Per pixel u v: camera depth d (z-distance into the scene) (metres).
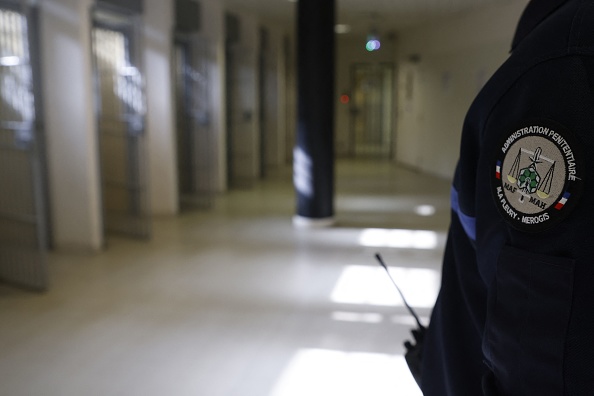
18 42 5.03
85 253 5.34
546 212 0.62
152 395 2.75
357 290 4.32
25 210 5.04
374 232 6.32
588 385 0.59
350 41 15.11
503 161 0.67
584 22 0.63
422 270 4.85
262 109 11.03
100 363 3.10
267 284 4.46
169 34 6.87
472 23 9.49
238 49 9.66
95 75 5.31
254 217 7.11
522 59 0.69
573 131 0.60
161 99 6.93
